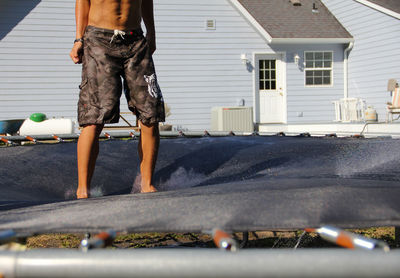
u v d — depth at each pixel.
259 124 11.88
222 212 0.93
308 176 1.93
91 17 1.92
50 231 0.87
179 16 11.93
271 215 0.90
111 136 3.54
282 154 2.52
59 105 11.40
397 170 1.94
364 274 0.58
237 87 12.23
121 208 1.03
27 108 11.27
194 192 1.24
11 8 11.08
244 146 2.88
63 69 11.40
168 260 0.61
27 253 0.63
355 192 1.08
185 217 0.92
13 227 0.89
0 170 2.29
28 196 1.89
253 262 0.60
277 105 12.57
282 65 12.47
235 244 0.64
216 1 12.05
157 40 11.88
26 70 11.23
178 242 2.51
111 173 2.33
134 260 0.61
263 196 1.05
